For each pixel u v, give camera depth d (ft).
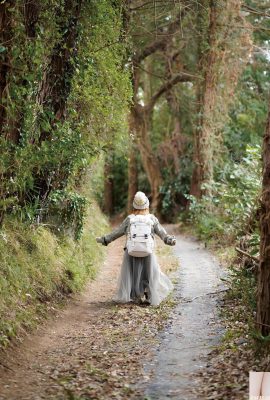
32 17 26.63
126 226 33.37
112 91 39.50
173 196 95.50
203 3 50.49
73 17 31.76
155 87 90.84
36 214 34.73
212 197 62.85
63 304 31.42
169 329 26.20
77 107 36.58
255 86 81.35
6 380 19.69
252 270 29.30
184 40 65.57
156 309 30.55
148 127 88.89
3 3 22.97
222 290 33.37
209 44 60.95
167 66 81.15
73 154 33.47
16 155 25.95
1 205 26.08
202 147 68.64
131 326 27.12
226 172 68.59
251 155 53.52
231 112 81.00
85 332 26.58
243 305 27.76
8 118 25.20
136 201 33.63
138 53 64.95
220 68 64.49
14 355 22.12
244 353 20.53
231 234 52.42
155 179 96.32
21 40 24.79
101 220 67.92
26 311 26.50
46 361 22.17
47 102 31.60
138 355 22.49
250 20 69.72
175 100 86.89
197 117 71.31
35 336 25.14
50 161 30.37
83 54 33.96
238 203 50.93
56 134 30.50
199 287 35.76
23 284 28.45
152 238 33.09
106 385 19.11
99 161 53.83
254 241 32.27
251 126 81.35
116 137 44.39
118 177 115.03
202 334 25.02
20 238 31.86
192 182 78.79
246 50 65.41
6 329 23.25
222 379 18.85
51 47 29.12
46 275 32.09
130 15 44.37
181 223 82.69
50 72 31.40
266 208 20.22
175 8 48.11
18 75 24.84
